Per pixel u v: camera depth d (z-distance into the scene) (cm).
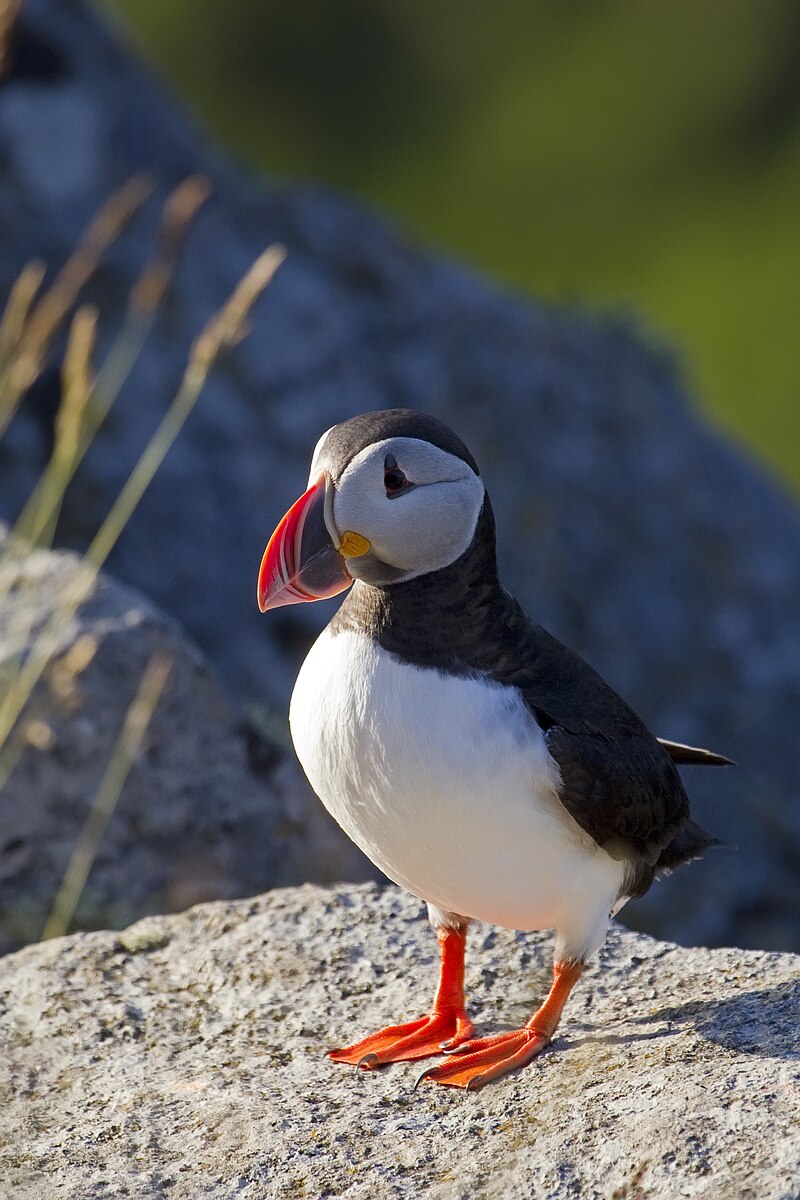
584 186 4756
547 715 602
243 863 956
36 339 966
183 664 959
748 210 4609
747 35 4928
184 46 5106
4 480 1446
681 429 1852
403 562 596
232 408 1575
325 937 725
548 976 695
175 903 934
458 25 5119
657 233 4619
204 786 952
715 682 1617
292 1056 645
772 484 1939
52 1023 677
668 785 638
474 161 4847
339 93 5047
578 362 1827
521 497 1638
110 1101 618
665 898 1374
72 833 925
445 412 1672
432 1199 535
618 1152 530
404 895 756
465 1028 642
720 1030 605
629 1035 621
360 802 604
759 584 1731
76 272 1023
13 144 1677
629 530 1692
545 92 4975
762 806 1508
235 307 870
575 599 1606
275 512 1533
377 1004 680
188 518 1480
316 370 1639
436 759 583
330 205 1817
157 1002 692
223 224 1744
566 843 600
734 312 4262
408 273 1777
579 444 1731
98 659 943
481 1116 581
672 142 4809
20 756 925
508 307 1817
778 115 4819
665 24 4984
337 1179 554
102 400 1470
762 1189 493
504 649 611
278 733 1076
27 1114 614
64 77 1750
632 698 1570
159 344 1591
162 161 1784
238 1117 597
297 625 1470
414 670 595
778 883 1445
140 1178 565
